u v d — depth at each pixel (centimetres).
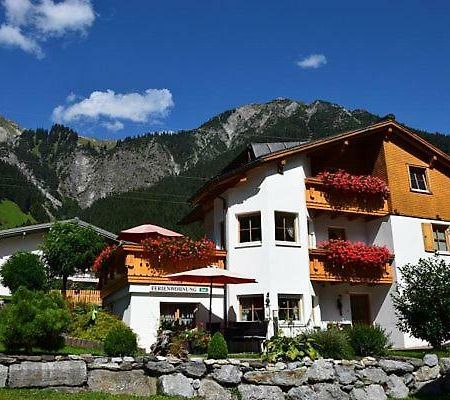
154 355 1344
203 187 2291
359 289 2302
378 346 1499
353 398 1309
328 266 2148
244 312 2053
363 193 2288
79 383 1127
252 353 1658
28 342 1143
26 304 1156
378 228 2350
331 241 2180
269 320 1875
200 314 1970
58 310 1179
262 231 2077
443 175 2523
